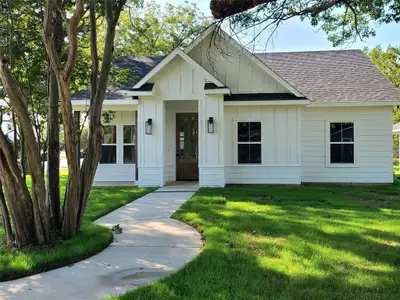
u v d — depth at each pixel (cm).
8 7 523
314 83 1434
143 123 1197
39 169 472
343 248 477
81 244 489
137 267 423
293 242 504
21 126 455
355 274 386
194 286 354
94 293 349
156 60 1527
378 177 1321
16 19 562
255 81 1282
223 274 386
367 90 1353
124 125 1402
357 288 350
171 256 463
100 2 604
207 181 1173
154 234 577
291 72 1527
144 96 1178
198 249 494
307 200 890
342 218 664
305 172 1352
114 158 1403
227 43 1232
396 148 2941
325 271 394
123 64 1480
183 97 1179
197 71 1173
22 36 590
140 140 1199
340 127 1341
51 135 539
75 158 513
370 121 1321
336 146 1343
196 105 1370
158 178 1194
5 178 460
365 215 693
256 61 1255
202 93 1170
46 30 466
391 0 784
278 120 1257
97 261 446
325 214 702
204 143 1173
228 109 1278
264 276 381
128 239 549
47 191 531
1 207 482
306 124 1349
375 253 457
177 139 1390
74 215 528
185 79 1179
